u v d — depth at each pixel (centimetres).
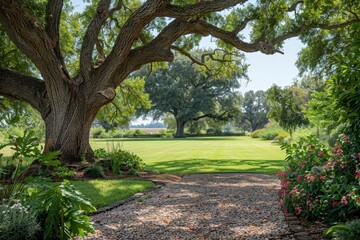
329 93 467
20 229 312
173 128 7525
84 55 1132
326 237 398
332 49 1812
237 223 491
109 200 648
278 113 2516
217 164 1535
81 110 1136
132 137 6206
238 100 6131
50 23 1113
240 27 1264
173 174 1159
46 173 929
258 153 2223
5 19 1021
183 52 1689
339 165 450
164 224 489
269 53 1180
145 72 5616
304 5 1424
